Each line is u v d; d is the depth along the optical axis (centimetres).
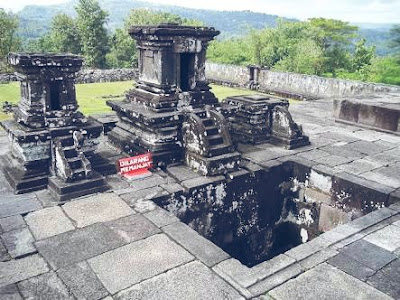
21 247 488
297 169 787
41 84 658
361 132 1039
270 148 877
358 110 1088
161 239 511
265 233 802
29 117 657
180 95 790
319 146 902
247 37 3866
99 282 426
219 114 762
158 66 766
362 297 405
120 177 712
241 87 2098
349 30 3272
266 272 442
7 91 1792
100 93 1803
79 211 583
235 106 877
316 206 762
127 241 505
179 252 483
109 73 2227
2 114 1331
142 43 790
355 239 511
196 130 717
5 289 413
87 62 3080
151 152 744
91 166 708
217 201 706
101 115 1007
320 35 3241
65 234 520
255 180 746
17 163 696
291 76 1867
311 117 1218
